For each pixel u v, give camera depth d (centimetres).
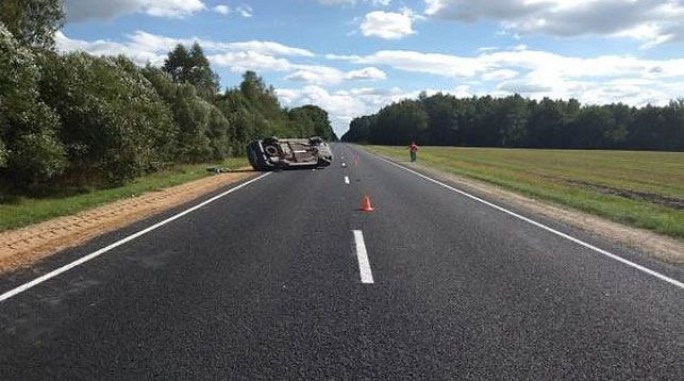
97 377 439
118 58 2688
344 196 1755
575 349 506
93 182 2033
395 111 18962
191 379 436
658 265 854
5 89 1480
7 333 533
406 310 609
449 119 18225
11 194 1591
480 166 4544
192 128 3300
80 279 729
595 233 1152
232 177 2639
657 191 2631
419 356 485
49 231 1105
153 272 766
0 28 1485
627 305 640
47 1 2491
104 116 1886
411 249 934
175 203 1574
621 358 487
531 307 626
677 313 614
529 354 493
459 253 909
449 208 1491
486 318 586
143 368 456
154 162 2503
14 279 732
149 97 2458
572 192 2277
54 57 1861
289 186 2122
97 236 1041
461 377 445
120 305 620
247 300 640
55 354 483
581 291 695
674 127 14212
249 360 473
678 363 479
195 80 6688
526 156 7475
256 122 5900
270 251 905
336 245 959
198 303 627
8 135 1566
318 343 512
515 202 1706
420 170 3372
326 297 654
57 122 1688
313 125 16812
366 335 534
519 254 909
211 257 860
